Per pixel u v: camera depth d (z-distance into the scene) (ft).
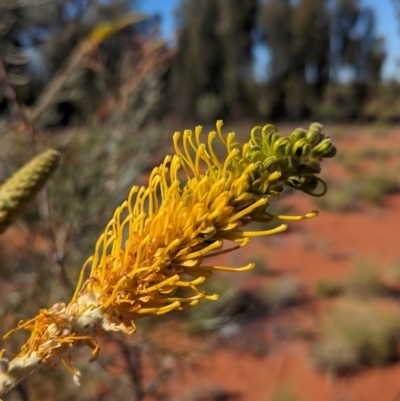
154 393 15.06
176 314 11.23
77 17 18.15
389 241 38.96
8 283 10.53
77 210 10.41
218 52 119.34
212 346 11.68
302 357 22.25
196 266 2.76
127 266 2.82
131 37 14.43
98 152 11.10
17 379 2.80
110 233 2.89
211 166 2.82
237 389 20.01
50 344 2.80
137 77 12.53
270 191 2.77
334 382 21.08
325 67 128.98
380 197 49.26
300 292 28.22
